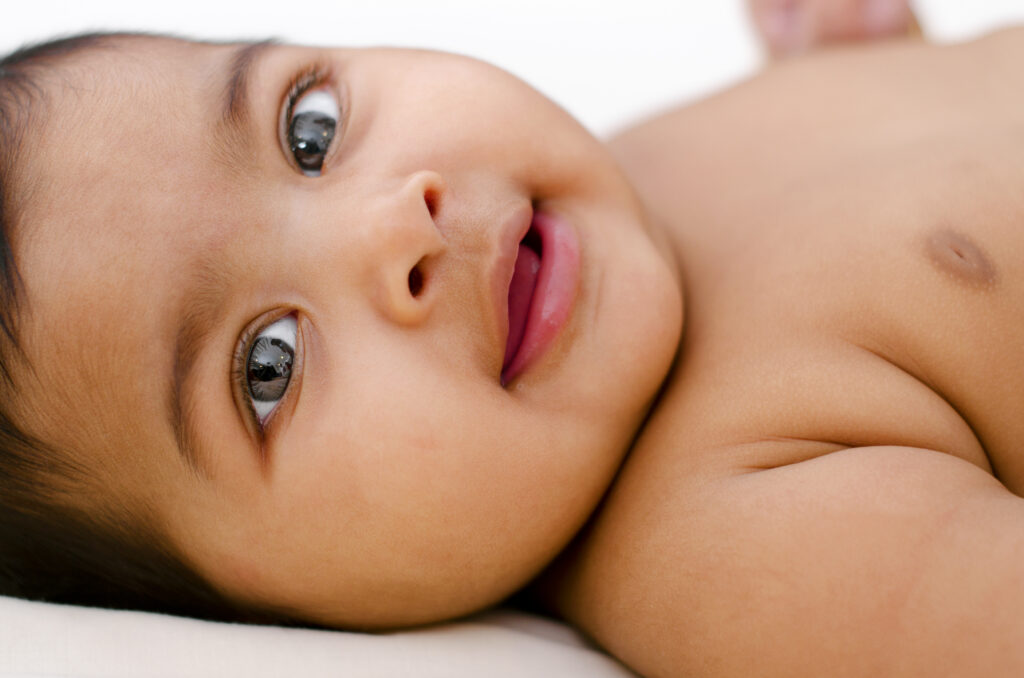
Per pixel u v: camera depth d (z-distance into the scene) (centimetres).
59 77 88
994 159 91
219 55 93
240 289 81
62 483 87
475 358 81
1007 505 70
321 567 86
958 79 111
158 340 80
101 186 81
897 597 69
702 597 77
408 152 87
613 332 86
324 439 82
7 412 84
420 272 81
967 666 66
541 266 87
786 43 150
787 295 90
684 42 205
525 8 206
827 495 74
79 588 95
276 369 83
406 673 77
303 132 91
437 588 87
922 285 85
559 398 84
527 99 94
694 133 120
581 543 93
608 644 88
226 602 92
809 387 84
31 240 81
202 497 85
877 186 93
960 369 83
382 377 80
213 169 83
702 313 95
